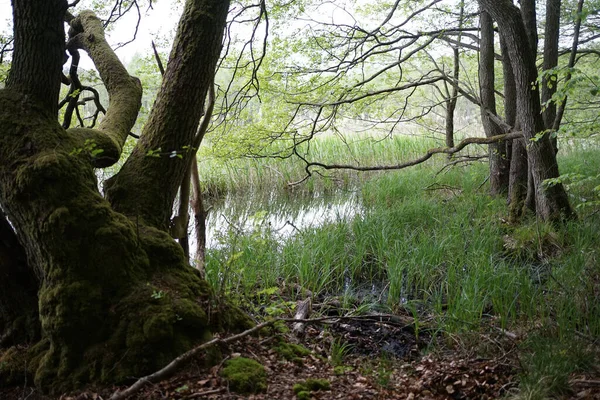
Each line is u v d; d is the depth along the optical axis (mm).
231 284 6477
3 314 4402
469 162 15094
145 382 3645
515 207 9906
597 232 7840
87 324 3943
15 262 4359
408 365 4715
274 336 4438
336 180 15711
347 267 7777
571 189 10461
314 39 10664
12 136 4047
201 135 5629
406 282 7219
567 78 7098
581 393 3752
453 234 8617
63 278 3982
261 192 15945
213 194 15609
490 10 8305
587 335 4758
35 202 3943
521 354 4469
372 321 5906
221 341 4000
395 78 13039
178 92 4801
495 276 6176
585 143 17984
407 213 10148
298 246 8188
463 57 13461
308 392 3816
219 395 3670
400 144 17453
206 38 4809
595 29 12234
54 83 4199
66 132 4293
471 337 5027
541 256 7945
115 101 5324
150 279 4227
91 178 4227
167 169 4812
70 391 3854
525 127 8703
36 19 3971
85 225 4000
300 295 6859
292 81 11055
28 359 4164
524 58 8320
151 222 4691
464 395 4027
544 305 5590
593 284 5789
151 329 3883
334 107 11164
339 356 4719
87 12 6047
